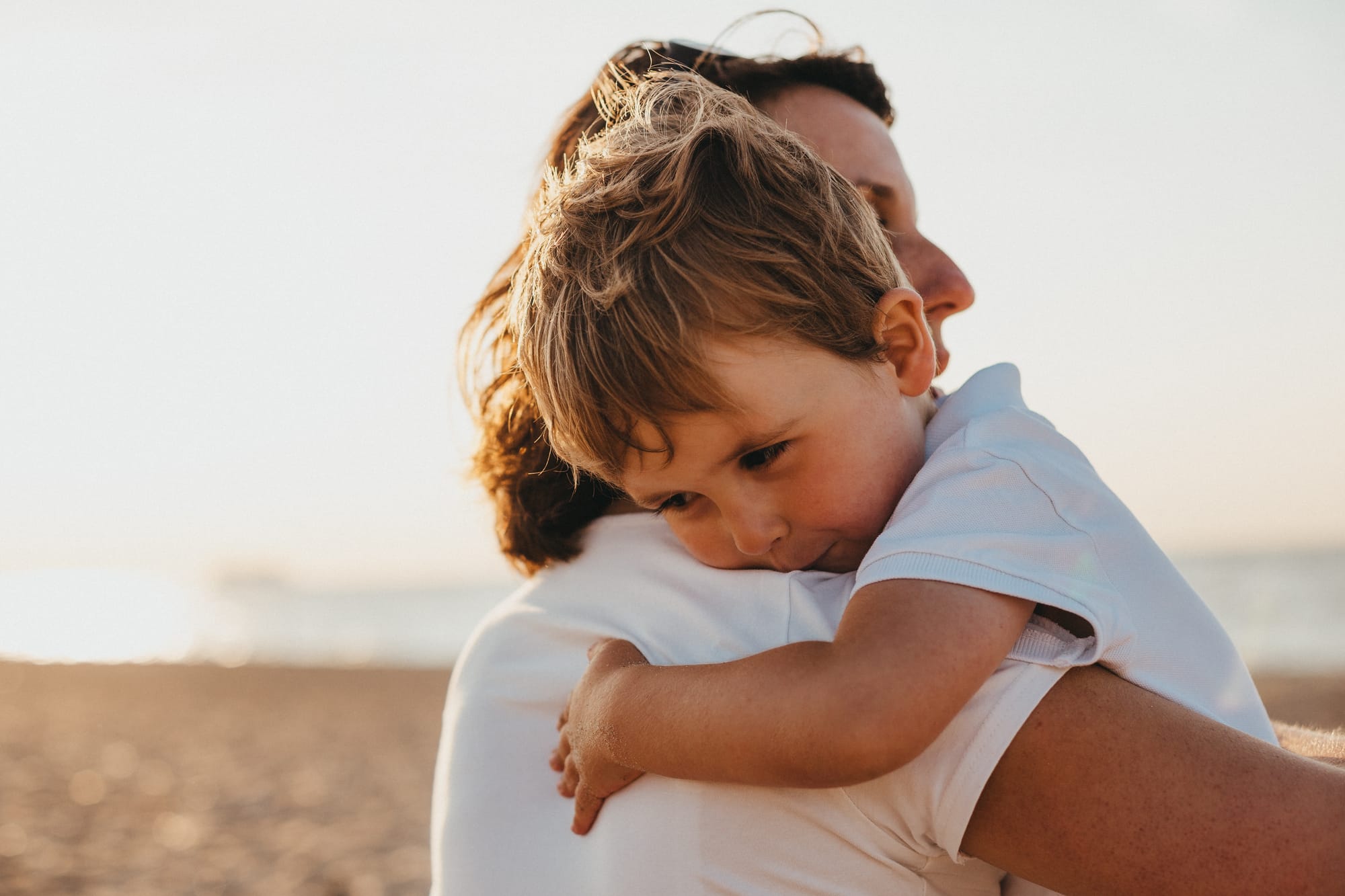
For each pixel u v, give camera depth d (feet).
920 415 4.21
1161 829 3.06
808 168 3.95
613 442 3.77
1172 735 3.15
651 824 3.52
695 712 3.39
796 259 3.67
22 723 43.73
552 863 3.90
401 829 23.62
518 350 4.15
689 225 3.65
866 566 3.49
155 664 79.77
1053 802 3.16
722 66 5.59
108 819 24.93
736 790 3.41
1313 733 4.73
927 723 3.10
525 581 4.87
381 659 89.66
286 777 30.32
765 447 3.72
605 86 4.98
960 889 3.57
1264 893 2.98
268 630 127.54
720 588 3.93
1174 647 3.53
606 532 4.51
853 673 3.16
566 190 4.08
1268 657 60.23
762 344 3.59
